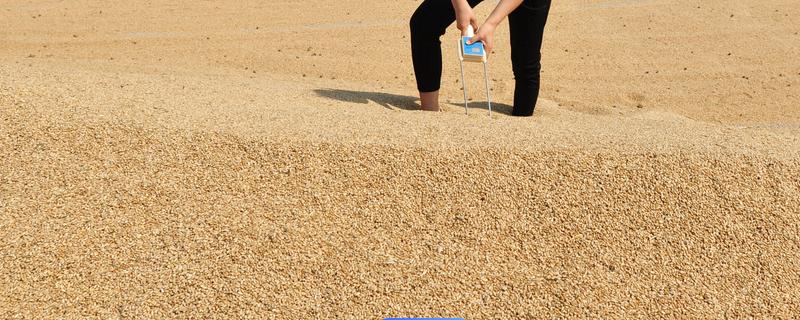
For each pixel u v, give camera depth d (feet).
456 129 13.82
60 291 9.81
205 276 10.14
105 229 10.78
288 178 11.89
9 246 10.40
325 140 12.71
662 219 11.57
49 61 24.30
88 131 12.66
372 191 11.76
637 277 10.63
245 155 12.28
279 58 26.61
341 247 10.76
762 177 12.37
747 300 10.37
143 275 10.10
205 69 24.12
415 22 16.39
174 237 10.71
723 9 33.94
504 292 10.25
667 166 12.44
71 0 36.91
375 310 9.84
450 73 24.59
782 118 20.49
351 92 18.85
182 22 32.63
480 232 11.20
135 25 32.04
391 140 12.92
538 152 12.67
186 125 13.03
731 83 24.23
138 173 11.83
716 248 11.18
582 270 10.69
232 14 34.17
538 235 11.23
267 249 10.61
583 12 34.12
